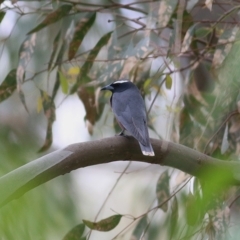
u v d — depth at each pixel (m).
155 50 10.73
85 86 10.95
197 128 10.34
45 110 10.60
